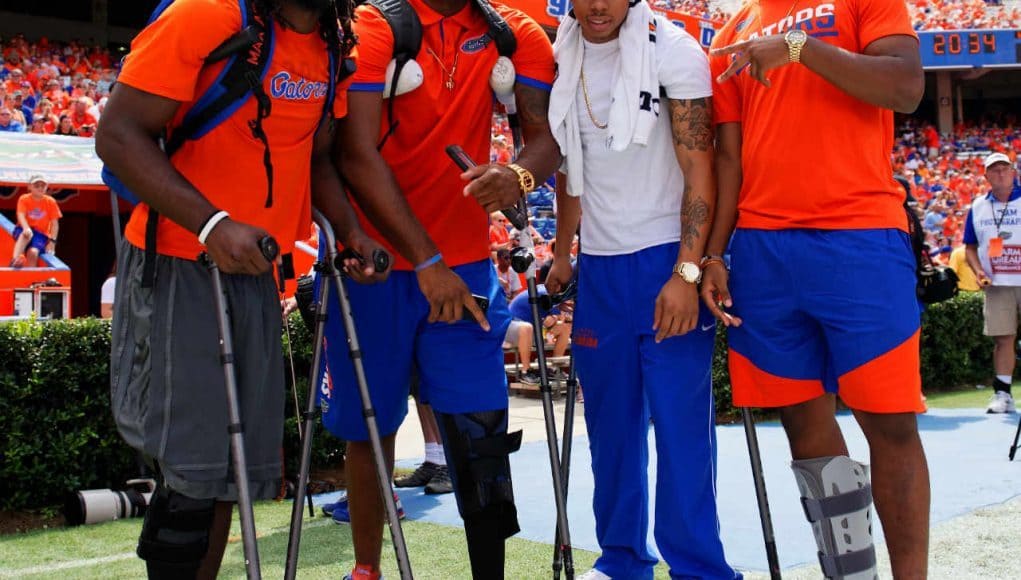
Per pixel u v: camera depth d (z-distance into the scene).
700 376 3.03
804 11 2.79
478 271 3.01
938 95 31.61
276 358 2.45
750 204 2.84
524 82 2.97
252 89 2.20
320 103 2.37
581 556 3.88
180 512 2.28
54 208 12.01
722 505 4.75
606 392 3.15
